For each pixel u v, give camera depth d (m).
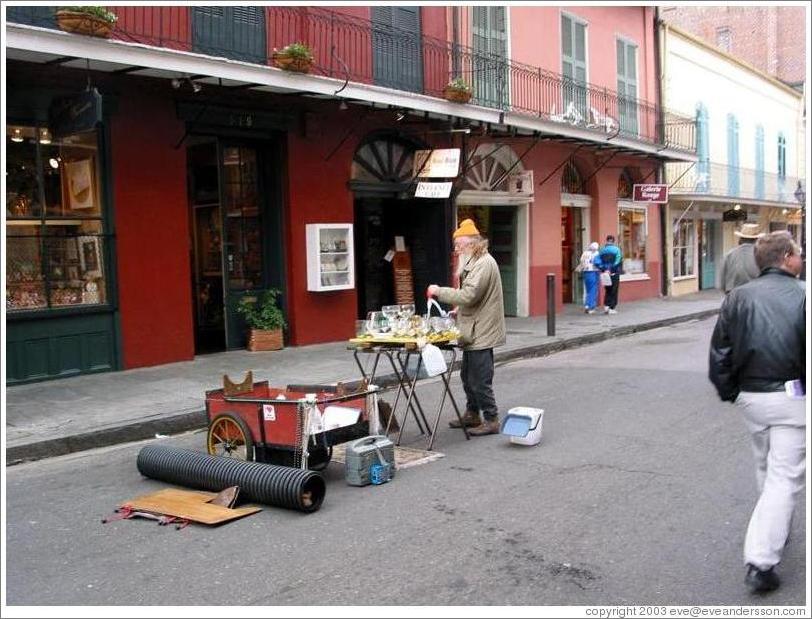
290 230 12.30
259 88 10.88
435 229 14.79
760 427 3.95
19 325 9.35
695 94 24.69
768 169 30.59
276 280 12.44
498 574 4.20
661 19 22.33
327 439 5.89
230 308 12.02
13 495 5.88
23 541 4.91
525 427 6.79
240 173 12.12
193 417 8.13
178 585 4.18
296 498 5.16
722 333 4.04
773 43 34.59
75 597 4.06
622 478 5.85
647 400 8.74
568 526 4.89
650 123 21.56
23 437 7.10
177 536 4.91
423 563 4.37
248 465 5.51
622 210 21.44
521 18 16.70
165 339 10.78
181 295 10.93
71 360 9.86
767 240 4.02
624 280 21.30
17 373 9.35
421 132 14.30
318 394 6.33
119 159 10.17
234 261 12.08
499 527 4.90
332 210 12.87
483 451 6.71
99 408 8.25
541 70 16.56
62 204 9.74
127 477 6.31
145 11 10.09
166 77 10.09
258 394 6.50
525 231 17.27
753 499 5.31
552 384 9.95
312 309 12.64
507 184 16.59
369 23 13.11
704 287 26.88
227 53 11.02
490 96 15.38
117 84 10.05
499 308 7.13
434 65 14.29
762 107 29.86
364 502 5.46
